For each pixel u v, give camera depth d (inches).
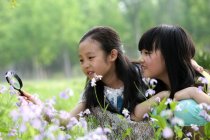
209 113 150.9
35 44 2471.7
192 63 173.2
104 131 139.7
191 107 152.6
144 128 160.2
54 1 2458.2
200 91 154.9
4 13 2487.7
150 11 2677.2
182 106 153.0
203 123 153.6
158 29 163.3
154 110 150.3
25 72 2918.3
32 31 2442.2
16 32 2448.3
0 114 159.8
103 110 158.2
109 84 167.6
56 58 2908.5
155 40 161.2
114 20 2691.9
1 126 154.5
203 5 2443.4
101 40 162.2
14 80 165.0
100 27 167.5
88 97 168.9
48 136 124.6
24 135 140.3
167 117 135.4
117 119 163.5
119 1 2741.1
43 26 2443.4
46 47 2490.2
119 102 167.0
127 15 2701.8
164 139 151.9
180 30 165.8
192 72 163.2
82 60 164.2
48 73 2982.3
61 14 2468.0
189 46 166.4
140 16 2691.9
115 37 166.7
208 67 234.8
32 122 123.0
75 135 142.7
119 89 166.7
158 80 167.5
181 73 161.8
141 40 164.7
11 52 2480.3
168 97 158.9
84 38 164.1
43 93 466.0
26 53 2485.2
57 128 133.9
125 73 165.0
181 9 2571.4
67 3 2498.8
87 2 2893.7
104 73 163.2
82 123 142.6
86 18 2714.1
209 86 162.9
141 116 160.9
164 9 2635.3
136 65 172.1
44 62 2674.7
